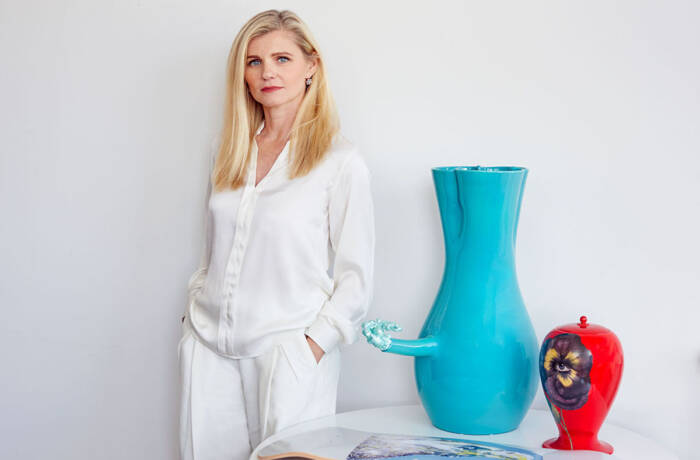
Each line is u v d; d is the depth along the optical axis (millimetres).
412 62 1788
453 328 1473
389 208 1843
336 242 1649
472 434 1503
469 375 1456
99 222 2051
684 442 1688
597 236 1699
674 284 1661
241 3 1887
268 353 1591
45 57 2025
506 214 1462
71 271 2084
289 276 1591
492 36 1726
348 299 1602
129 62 1979
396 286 1859
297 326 1592
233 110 1669
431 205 1812
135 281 2049
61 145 2045
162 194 2004
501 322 1460
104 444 2127
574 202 1707
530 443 1459
